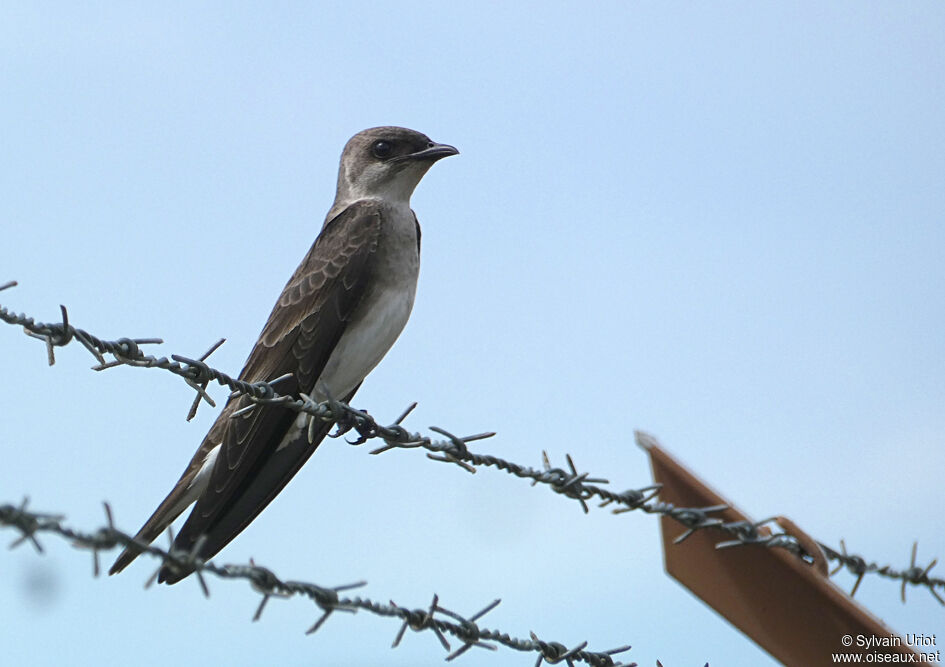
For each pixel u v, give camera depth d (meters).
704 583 8.38
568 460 9.03
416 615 7.40
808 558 8.48
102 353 8.05
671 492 8.44
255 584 6.33
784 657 8.35
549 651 8.24
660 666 8.21
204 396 8.60
